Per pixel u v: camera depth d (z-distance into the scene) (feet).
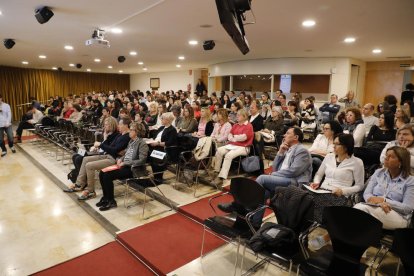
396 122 12.31
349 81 28.14
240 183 8.07
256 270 7.85
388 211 7.12
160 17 14.10
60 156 20.62
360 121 13.23
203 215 10.75
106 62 35.78
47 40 20.93
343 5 11.55
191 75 44.57
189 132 16.24
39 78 47.70
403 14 12.60
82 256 8.94
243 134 13.29
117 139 13.43
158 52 26.09
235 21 8.13
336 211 5.89
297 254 6.47
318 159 10.61
